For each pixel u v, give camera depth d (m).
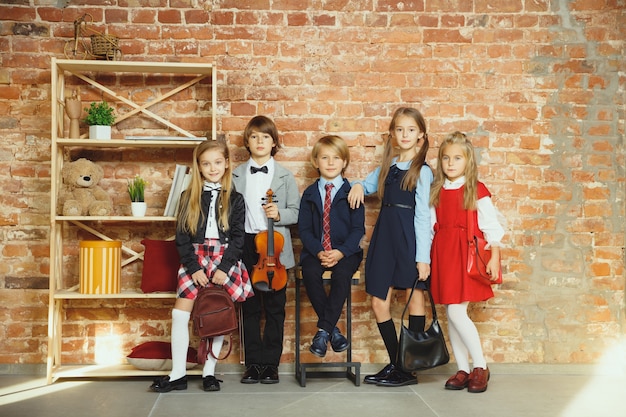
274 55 3.94
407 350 3.39
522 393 3.44
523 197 3.97
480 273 3.41
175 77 3.92
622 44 3.97
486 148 3.98
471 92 3.98
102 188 3.88
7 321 3.82
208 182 3.52
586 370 3.93
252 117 3.93
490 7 3.98
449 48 3.98
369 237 3.94
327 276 3.56
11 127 3.85
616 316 3.96
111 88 3.90
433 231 3.59
